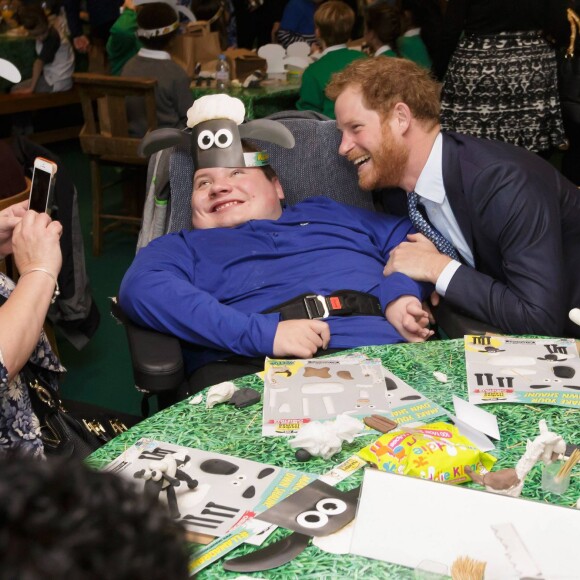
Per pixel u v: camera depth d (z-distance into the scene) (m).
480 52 3.63
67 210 2.77
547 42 3.65
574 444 1.22
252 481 1.13
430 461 1.11
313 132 2.39
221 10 5.73
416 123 2.01
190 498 1.09
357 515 1.01
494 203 1.94
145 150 2.27
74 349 3.41
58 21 6.38
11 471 0.38
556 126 3.79
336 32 4.06
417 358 1.56
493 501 1.01
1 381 1.28
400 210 2.33
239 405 1.37
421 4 4.31
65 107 7.04
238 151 2.22
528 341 1.59
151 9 4.04
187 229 2.32
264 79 4.67
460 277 1.93
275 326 1.83
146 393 1.91
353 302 2.01
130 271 2.04
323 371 1.48
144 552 0.37
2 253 1.62
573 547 0.93
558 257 1.92
